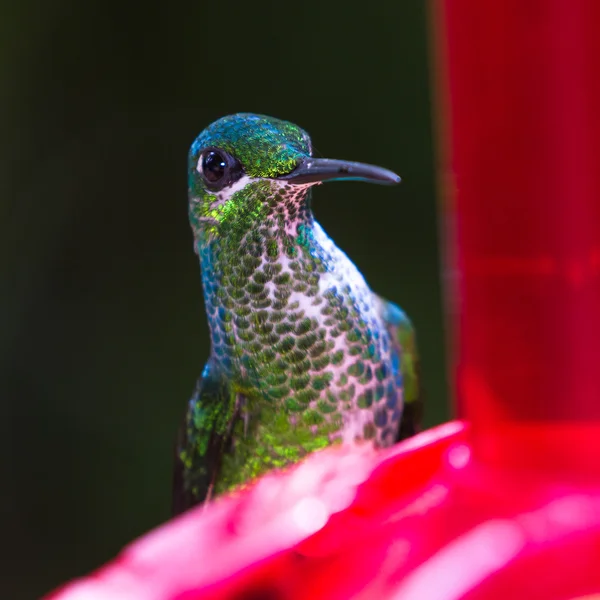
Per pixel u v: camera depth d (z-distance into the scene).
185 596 1.17
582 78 1.23
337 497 1.37
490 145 1.28
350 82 2.51
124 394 2.47
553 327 1.27
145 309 2.52
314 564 1.27
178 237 2.55
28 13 2.50
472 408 1.33
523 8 1.23
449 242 1.40
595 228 1.26
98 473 2.42
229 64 2.54
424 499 1.30
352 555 1.25
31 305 2.50
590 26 1.22
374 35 2.51
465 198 1.31
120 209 2.54
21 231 2.50
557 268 1.27
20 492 2.39
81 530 2.38
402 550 1.21
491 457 1.29
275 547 1.27
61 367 2.48
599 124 1.23
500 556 1.08
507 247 1.29
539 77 1.24
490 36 1.25
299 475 1.40
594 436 1.25
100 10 2.53
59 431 2.44
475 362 1.32
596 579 1.07
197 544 1.29
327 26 2.53
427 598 1.06
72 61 2.53
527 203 1.27
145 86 2.55
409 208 2.50
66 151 2.54
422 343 2.44
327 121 2.52
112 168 2.54
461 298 1.34
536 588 1.06
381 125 2.51
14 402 2.45
